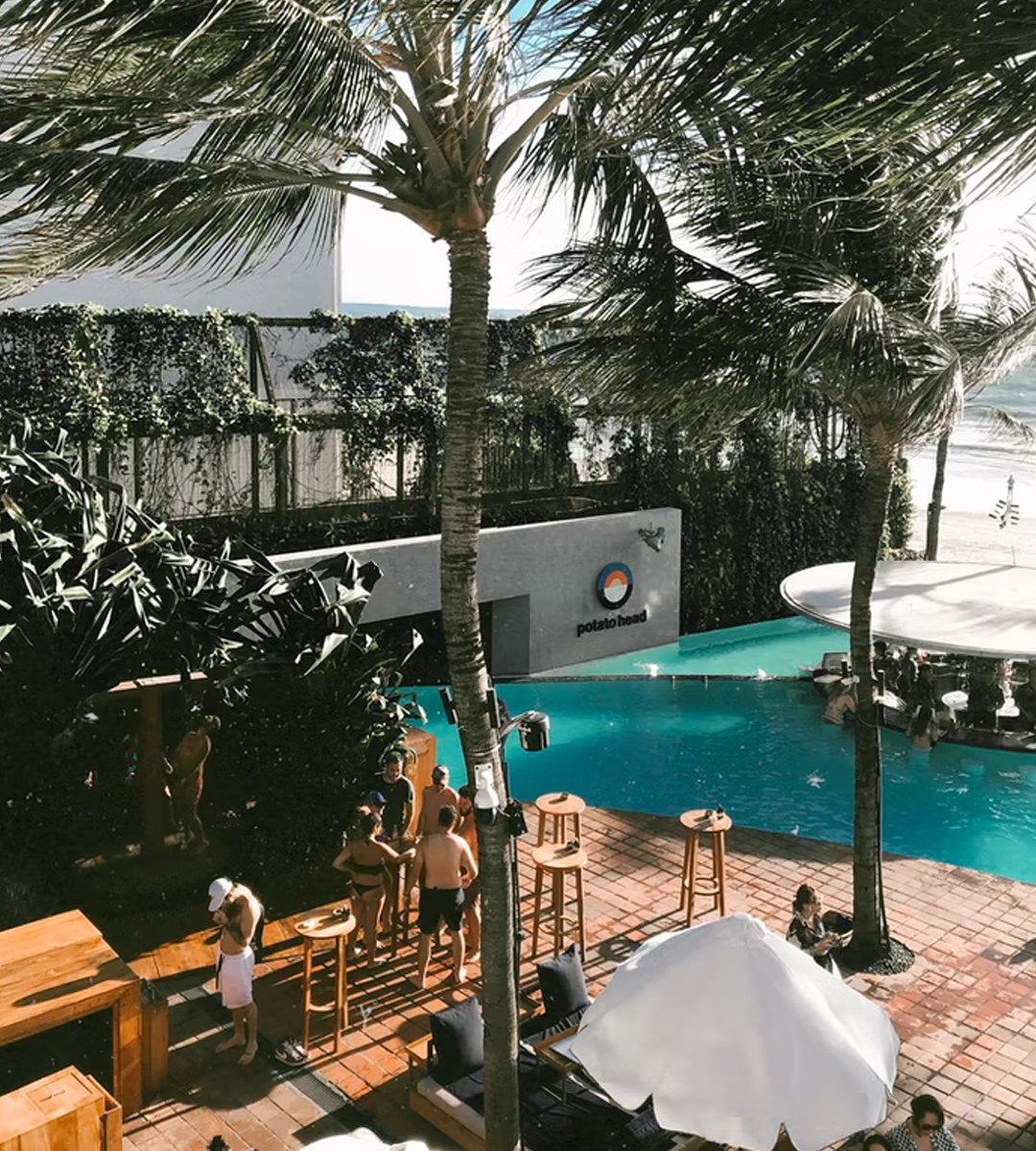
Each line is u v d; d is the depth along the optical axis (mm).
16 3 4543
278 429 22438
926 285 10578
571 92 6746
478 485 7645
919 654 22266
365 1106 9367
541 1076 8984
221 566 13266
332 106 5855
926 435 10070
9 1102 7277
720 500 28969
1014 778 18828
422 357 24344
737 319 10031
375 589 22547
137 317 20938
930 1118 7473
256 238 8047
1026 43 2525
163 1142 8828
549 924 12664
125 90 5574
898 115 2762
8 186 5848
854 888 12039
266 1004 10844
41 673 11703
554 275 10477
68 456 15227
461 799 12008
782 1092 6617
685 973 7176
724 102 2715
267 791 12773
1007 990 11469
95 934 9578
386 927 12352
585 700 23156
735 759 19797
